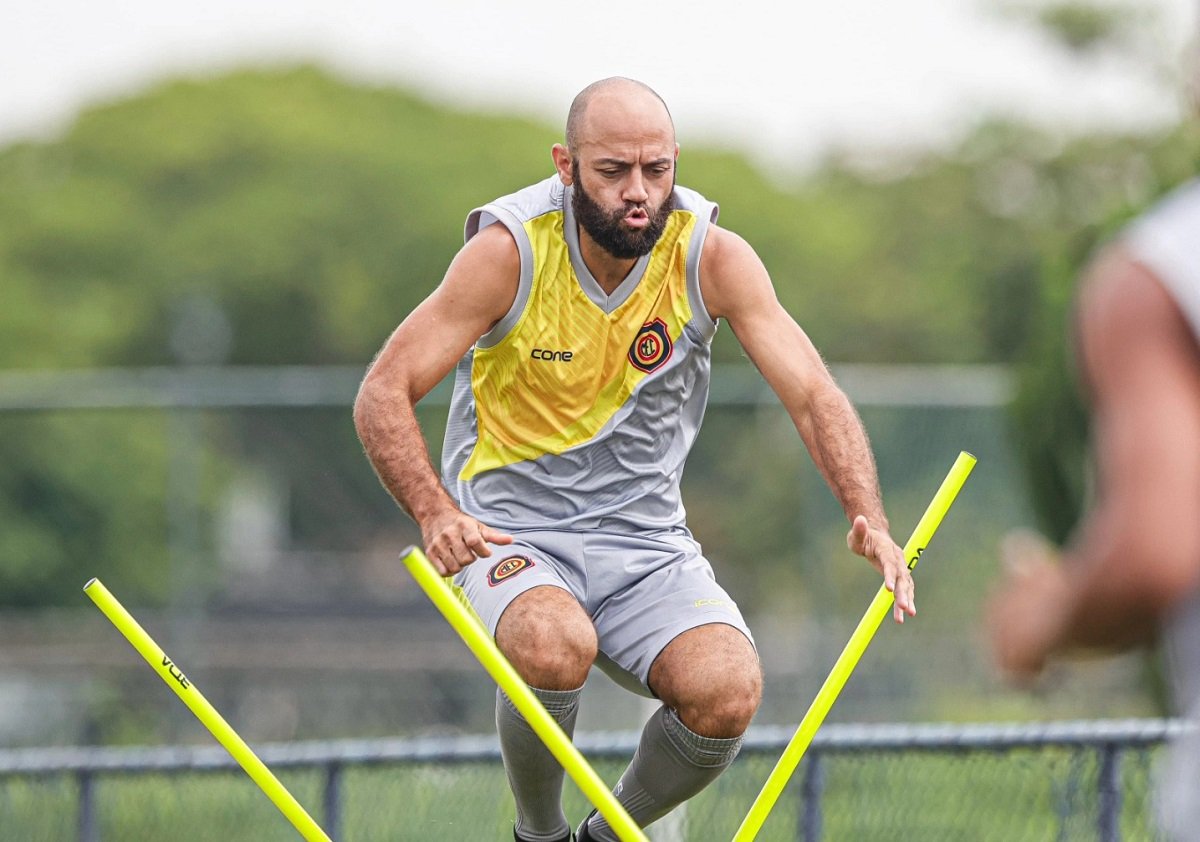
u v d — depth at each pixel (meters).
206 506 54.97
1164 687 30.23
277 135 106.50
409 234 103.44
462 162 108.12
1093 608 6.02
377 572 49.00
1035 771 19.59
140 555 53.91
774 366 11.73
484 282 11.41
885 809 21.05
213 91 109.81
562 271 11.53
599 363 11.70
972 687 39.81
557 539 11.89
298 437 44.78
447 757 19.34
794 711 40.22
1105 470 6.21
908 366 91.69
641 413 11.84
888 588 10.88
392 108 113.38
